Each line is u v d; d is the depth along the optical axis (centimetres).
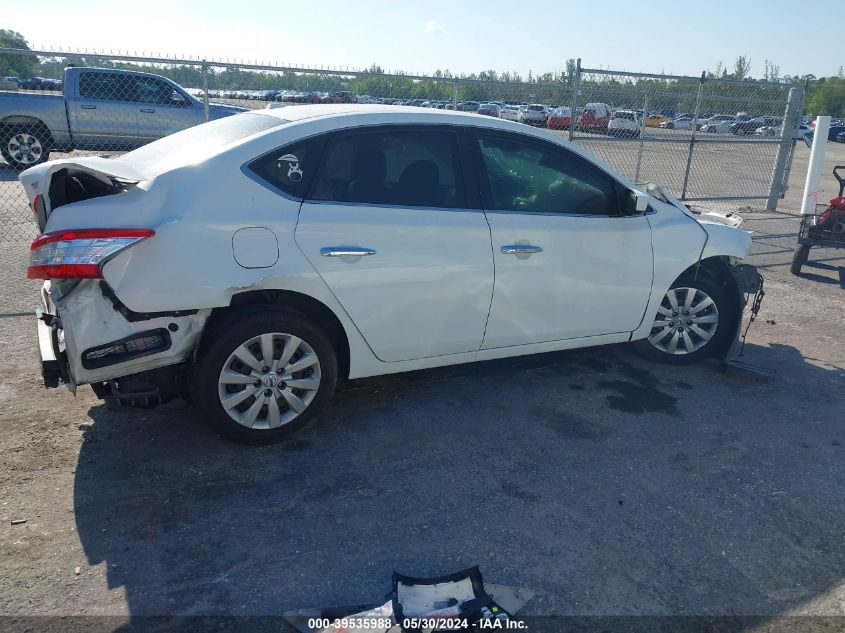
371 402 444
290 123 379
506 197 423
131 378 350
